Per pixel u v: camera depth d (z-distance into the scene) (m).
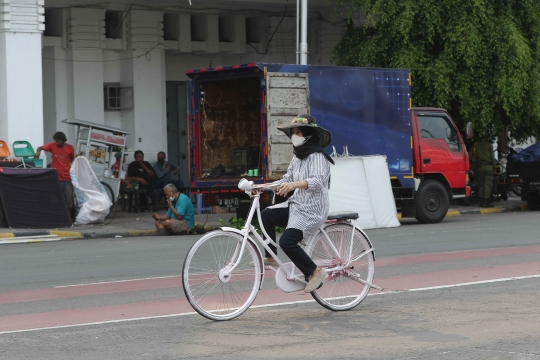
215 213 23.73
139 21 27.20
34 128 22.31
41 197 20.39
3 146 21.73
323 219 9.01
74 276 13.28
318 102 19.66
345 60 26.83
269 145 18.94
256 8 29.28
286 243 8.87
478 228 19.77
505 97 24.44
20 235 19.42
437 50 25.14
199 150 20.62
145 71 27.42
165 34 28.67
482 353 7.35
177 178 28.95
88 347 7.95
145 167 25.92
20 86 22.11
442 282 11.37
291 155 19.23
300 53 23.53
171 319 9.23
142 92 27.36
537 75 25.17
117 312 9.80
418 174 21.67
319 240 9.29
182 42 28.25
